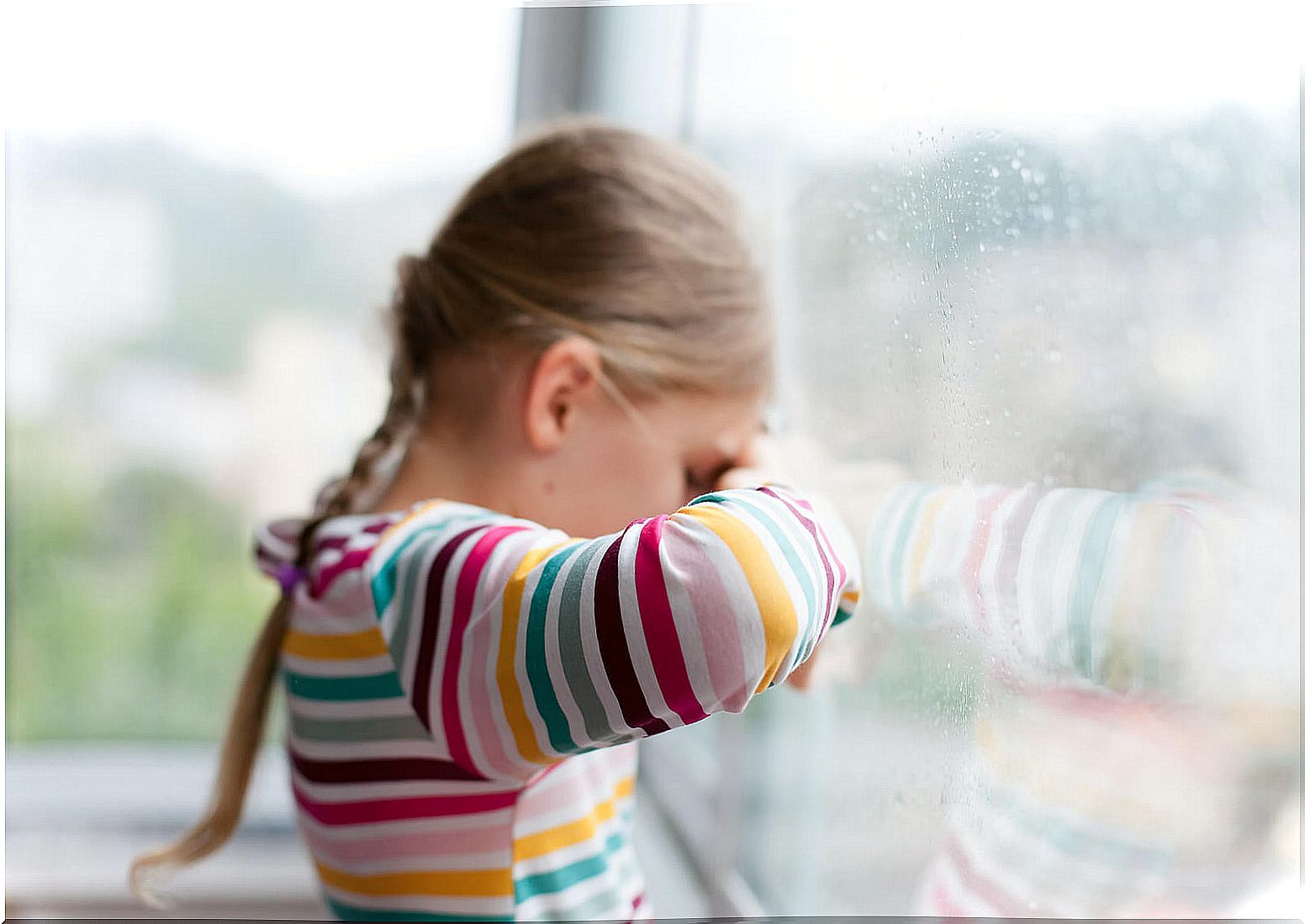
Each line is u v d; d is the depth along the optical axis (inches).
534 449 25.8
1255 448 14.5
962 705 21.4
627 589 17.4
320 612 25.1
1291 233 14.2
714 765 44.5
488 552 20.8
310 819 26.7
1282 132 14.4
